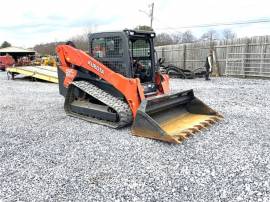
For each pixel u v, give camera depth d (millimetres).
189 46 21734
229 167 4328
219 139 5562
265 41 16875
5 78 18969
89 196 3574
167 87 7039
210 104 8977
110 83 6535
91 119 6980
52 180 3996
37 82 16531
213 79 17234
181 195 3574
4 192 3691
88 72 7191
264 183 3828
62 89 7977
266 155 4770
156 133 5465
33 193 3658
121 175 4121
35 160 4695
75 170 4297
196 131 5891
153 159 4668
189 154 4848
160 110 6211
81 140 5637
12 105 9273
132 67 6387
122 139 5637
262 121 6875
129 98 6191
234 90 12133
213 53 19719
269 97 10242
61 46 7750
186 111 7176
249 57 17797
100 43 6797
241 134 5863
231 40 18688
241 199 3459
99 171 4254
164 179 3990
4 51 36000
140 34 6648
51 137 5859
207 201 3434
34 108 8750
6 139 5781
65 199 3514
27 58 26312
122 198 3525
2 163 4594
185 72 17844
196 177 4035
